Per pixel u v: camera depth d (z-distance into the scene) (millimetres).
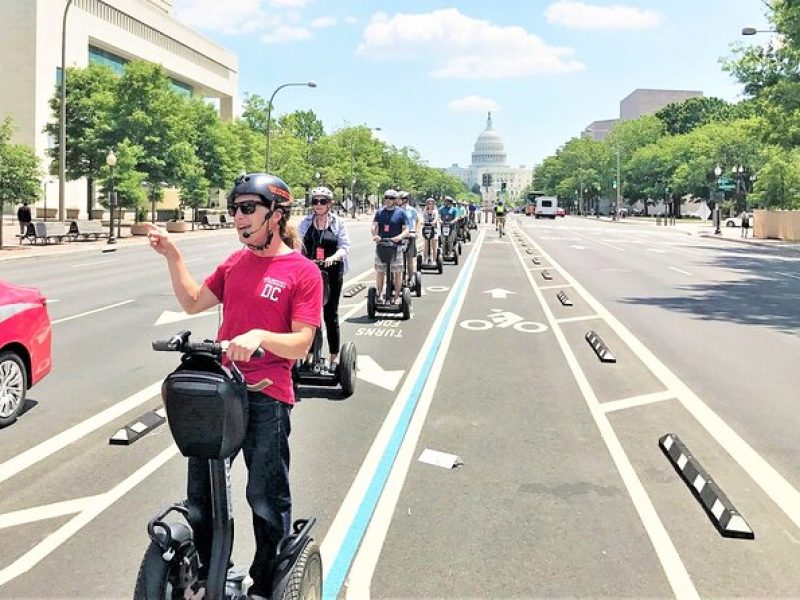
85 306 14656
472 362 10062
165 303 15133
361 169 100125
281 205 3254
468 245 37938
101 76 44062
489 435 6891
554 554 4555
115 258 26766
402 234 13094
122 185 36438
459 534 4805
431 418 7406
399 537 4742
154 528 2961
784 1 33188
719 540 4793
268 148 53875
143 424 6871
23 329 7211
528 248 35406
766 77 36938
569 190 147000
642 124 116375
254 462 3178
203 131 50469
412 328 12672
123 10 65562
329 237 8180
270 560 3223
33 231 30516
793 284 21188
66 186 55469
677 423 7371
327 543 4637
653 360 10383
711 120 107938
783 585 4230
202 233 45938
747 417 7609
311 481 5664
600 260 29094
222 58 91125
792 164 52094
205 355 2852
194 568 3008
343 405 7828
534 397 8297
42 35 53219
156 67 40781
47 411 7469
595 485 5699
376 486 5582
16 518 4969
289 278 3225
